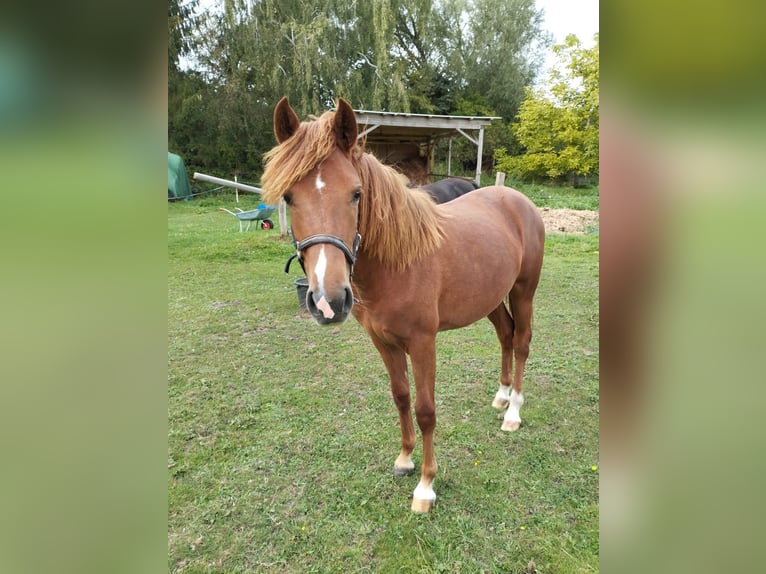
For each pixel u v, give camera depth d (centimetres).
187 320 448
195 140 1734
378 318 187
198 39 1546
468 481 217
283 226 820
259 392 307
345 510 202
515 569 171
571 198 1371
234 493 213
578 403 286
